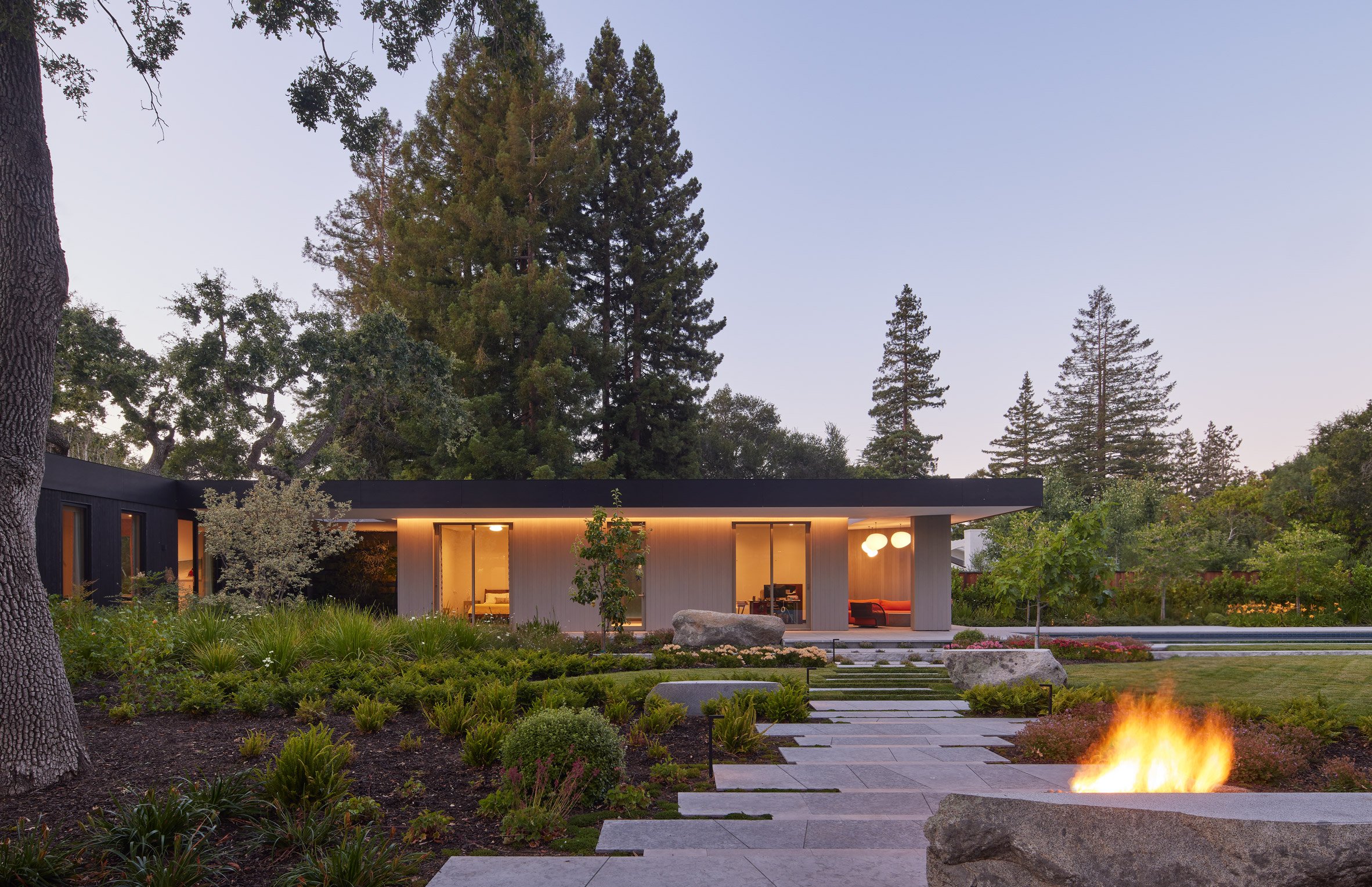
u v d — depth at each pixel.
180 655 11.26
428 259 31.61
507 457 28.97
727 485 18.08
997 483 18.12
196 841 4.51
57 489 13.78
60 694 5.96
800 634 20.09
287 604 15.73
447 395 25.84
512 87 31.14
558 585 20.53
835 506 18.23
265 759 6.48
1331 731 8.17
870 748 7.85
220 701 8.38
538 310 30.38
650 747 7.25
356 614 14.10
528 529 20.66
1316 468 39.47
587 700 9.42
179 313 23.55
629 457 35.06
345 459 29.42
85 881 4.12
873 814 5.47
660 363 38.03
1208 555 29.33
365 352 24.44
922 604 20.88
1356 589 23.72
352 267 37.09
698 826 5.08
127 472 16.19
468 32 10.07
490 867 4.24
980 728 9.02
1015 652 11.39
